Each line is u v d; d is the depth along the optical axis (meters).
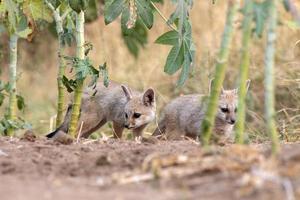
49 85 21.30
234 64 17.39
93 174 7.88
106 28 20.50
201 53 18.22
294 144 10.59
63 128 13.38
